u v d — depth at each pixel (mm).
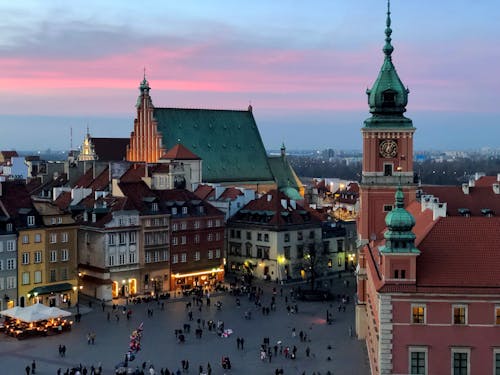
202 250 180250
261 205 194500
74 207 168250
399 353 83312
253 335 131250
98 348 122000
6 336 130250
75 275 156375
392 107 129625
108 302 158250
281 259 185375
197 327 137125
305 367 110500
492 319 82062
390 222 83875
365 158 130750
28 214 149625
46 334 130500
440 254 85250
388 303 83125
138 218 165250
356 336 130000
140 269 166375
